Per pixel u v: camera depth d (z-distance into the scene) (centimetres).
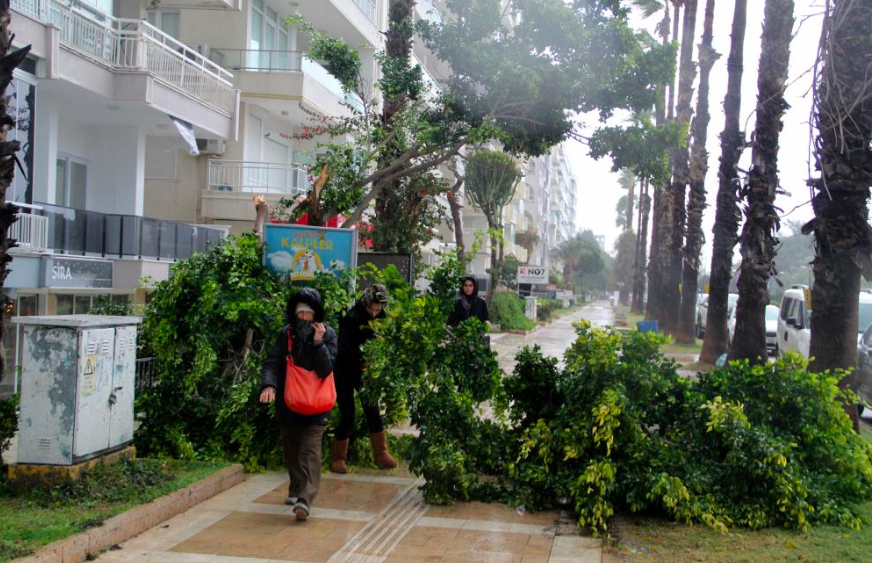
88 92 1445
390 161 1391
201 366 744
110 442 662
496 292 3422
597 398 652
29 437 616
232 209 2131
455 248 794
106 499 609
